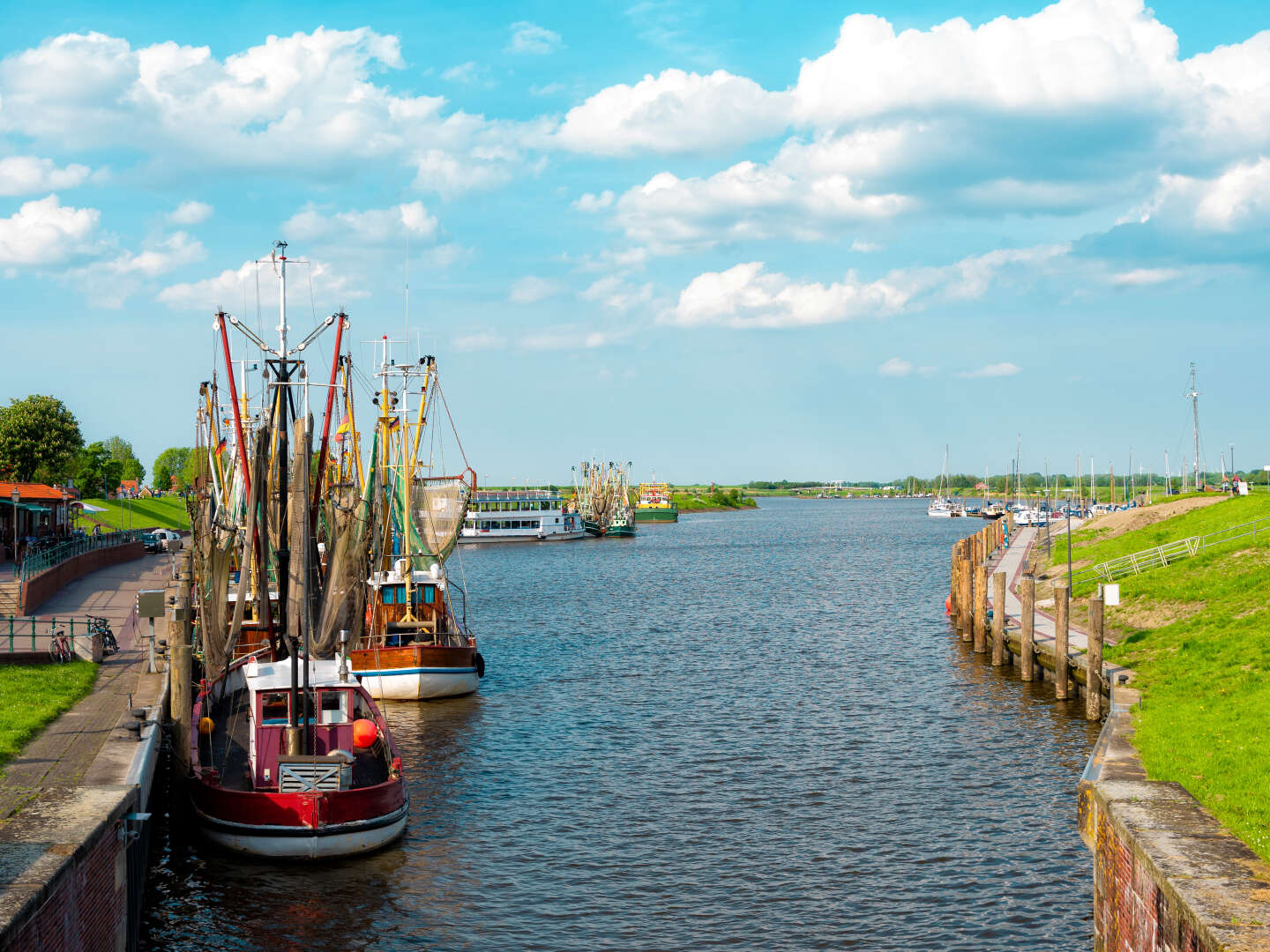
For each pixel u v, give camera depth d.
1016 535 142.25
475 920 24.41
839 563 136.50
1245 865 14.87
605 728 42.66
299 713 29.72
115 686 34.22
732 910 25.03
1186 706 32.06
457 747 39.53
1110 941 17.55
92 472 151.88
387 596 50.91
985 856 28.20
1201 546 62.03
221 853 27.53
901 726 42.47
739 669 56.28
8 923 13.04
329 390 37.59
